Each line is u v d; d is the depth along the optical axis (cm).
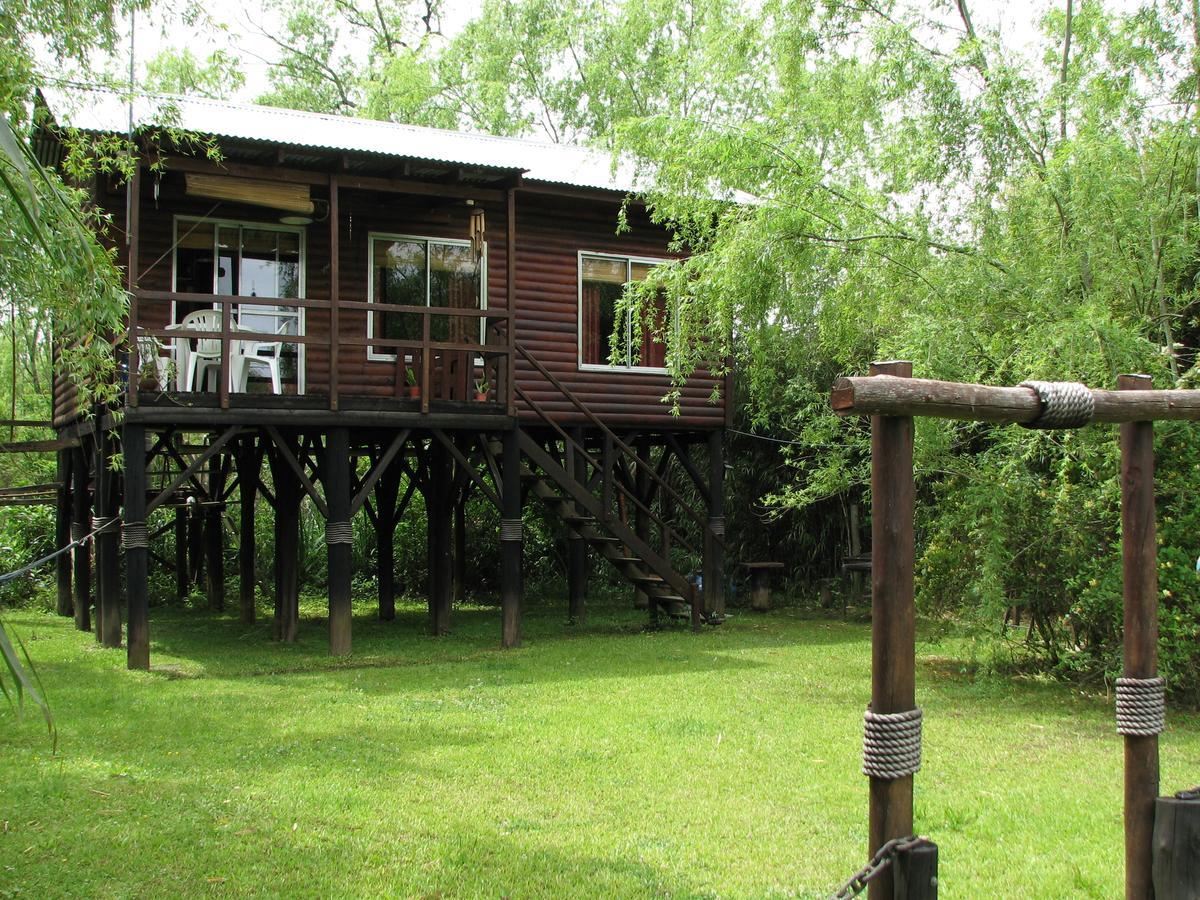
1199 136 891
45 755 707
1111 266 896
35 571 1806
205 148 1083
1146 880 423
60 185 669
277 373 1188
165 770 669
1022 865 508
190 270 1245
